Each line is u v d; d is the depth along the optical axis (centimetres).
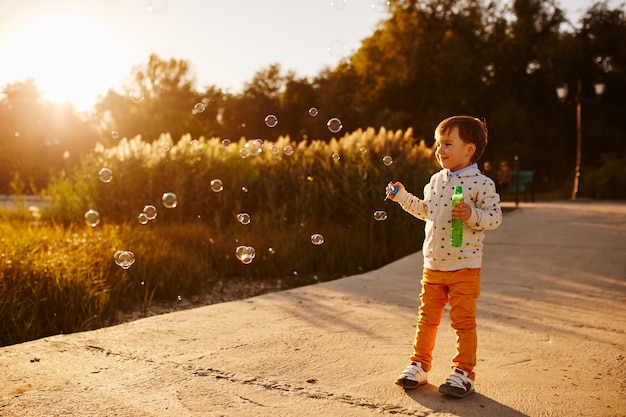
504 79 3784
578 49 3609
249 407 252
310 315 423
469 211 259
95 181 1078
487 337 365
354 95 3834
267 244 753
